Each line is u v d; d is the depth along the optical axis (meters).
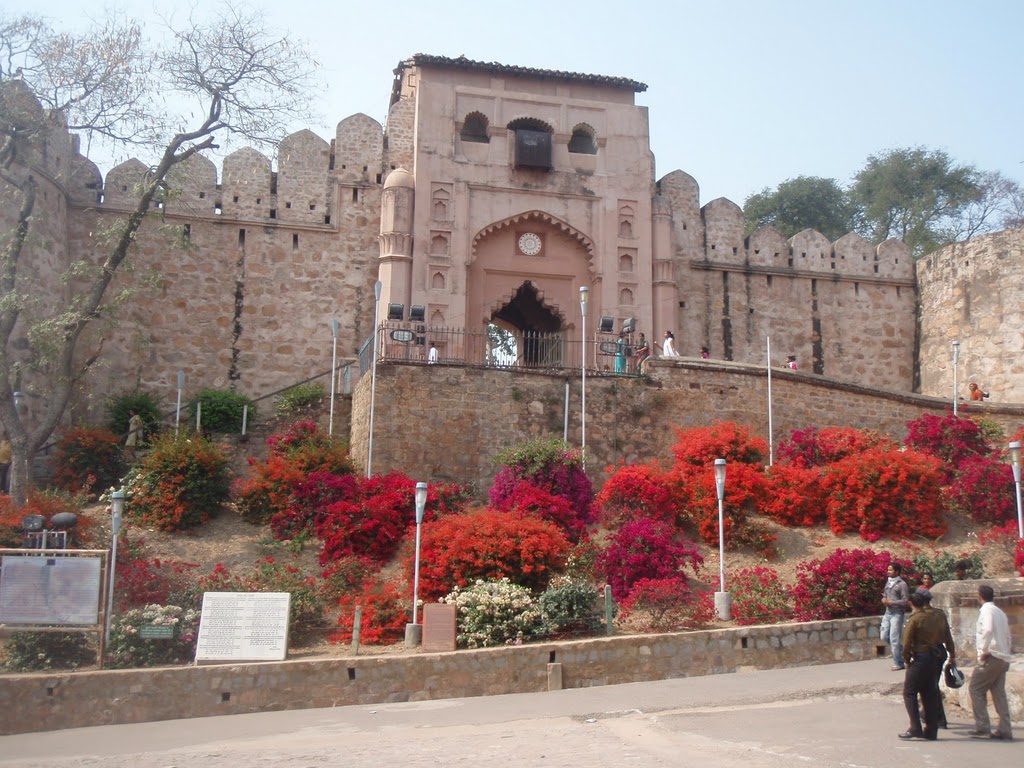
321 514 17.56
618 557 15.21
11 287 19.05
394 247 25.58
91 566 12.76
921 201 44.81
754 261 29.47
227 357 25.91
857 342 29.62
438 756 8.88
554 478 17.88
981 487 18.34
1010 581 11.23
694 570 15.52
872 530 17.88
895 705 10.65
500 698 12.02
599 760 8.46
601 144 27.34
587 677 12.67
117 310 23.27
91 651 12.96
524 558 14.66
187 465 18.09
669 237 27.33
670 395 20.83
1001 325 27.11
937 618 9.05
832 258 30.05
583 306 20.95
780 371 21.50
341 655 12.90
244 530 17.92
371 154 27.78
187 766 9.05
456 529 15.25
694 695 11.39
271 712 11.96
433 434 19.33
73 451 20.09
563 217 26.64
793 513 18.31
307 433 21.23
